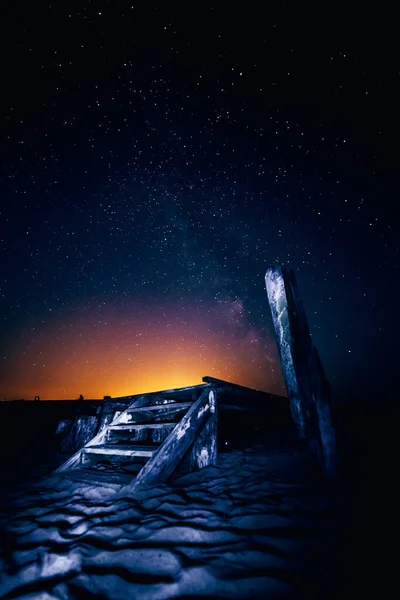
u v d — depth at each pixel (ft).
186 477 10.00
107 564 5.23
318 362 10.43
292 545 5.46
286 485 8.53
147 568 5.07
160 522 6.65
